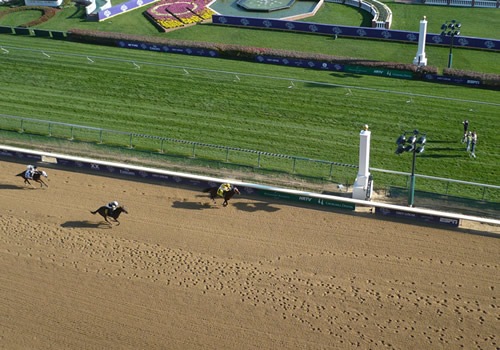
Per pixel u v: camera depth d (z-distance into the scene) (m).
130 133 39.19
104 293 27.05
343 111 44.12
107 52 55.00
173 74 50.38
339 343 24.16
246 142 40.16
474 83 48.09
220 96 46.59
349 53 54.31
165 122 42.88
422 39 50.19
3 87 48.34
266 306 26.19
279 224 31.75
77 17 64.25
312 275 27.97
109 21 63.09
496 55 53.78
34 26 61.62
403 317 25.39
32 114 44.03
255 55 52.69
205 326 25.16
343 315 25.58
